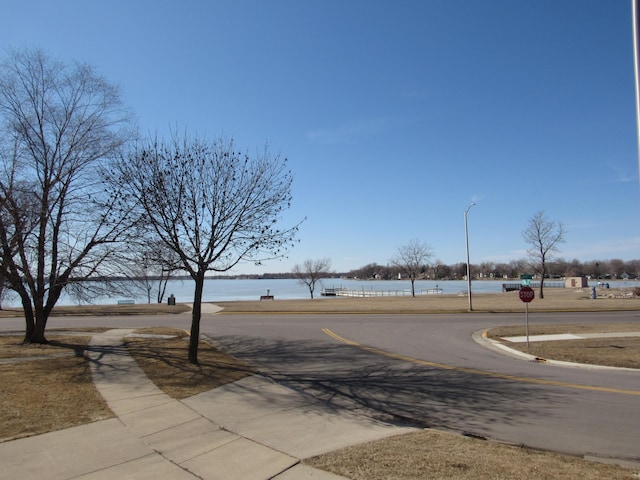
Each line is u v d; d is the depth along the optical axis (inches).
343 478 199.0
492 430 287.9
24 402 314.2
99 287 582.9
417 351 597.3
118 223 554.6
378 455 227.8
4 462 216.2
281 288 5728.3
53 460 219.9
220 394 357.4
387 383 418.9
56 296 594.6
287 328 845.2
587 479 198.2
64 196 555.2
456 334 758.5
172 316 1105.4
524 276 617.3
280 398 354.3
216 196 492.4
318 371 474.0
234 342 671.1
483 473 202.7
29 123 540.7
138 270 583.2
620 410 329.1
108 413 297.4
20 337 645.3
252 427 278.4
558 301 1539.1
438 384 414.0
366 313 1163.9
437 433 271.3
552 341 645.9
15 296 666.2
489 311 1175.0
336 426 285.1
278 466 214.7
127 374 417.7
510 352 587.5
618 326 810.2
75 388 358.0
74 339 628.4
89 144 572.1
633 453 247.9
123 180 512.1
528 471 206.8
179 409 312.2
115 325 876.6
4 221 521.3
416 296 2228.1
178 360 493.4
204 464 217.9
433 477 197.9
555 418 311.3
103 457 225.0
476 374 456.4
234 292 4264.3
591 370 474.6
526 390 390.3
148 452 232.7
